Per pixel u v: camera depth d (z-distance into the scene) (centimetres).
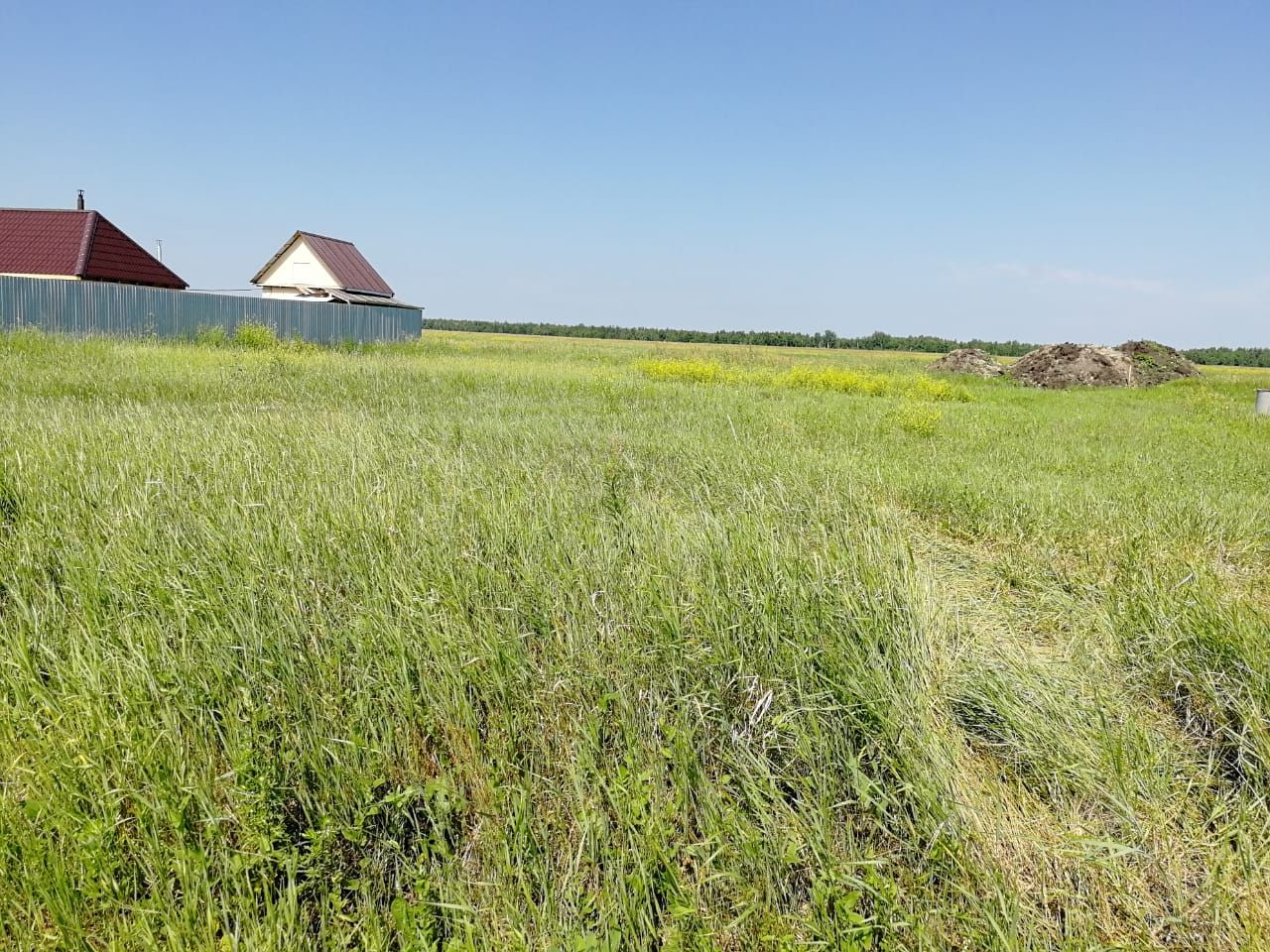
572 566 349
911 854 218
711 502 503
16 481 450
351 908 200
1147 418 1306
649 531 391
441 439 697
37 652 265
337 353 2020
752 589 313
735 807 223
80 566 330
